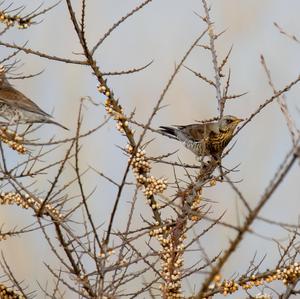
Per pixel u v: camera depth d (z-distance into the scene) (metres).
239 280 9.96
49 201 9.46
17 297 10.17
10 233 10.55
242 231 6.52
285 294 9.83
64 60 11.29
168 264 9.98
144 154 11.65
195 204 11.08
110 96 11.59
